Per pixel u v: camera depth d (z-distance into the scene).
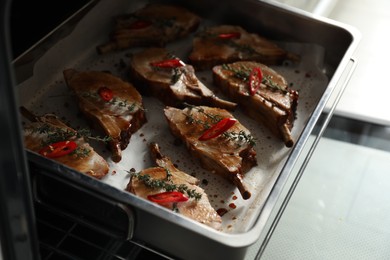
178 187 0.59
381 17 1.04
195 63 0.75
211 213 0.58
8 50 0.30
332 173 0.76
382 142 0.81
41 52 0.67
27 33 0.66
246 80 0.71
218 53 0.75
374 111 0.85
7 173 0.35
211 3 0.80
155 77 0.70
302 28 0.76
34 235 0.40
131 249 0.63
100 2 0.74
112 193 0.52
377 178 0.77
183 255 0.54
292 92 0.70
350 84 0.89
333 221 0.71
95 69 0.74
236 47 0.76
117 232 0.56
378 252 0.68
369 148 0.80
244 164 0.65
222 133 0.65
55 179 0.53
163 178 0.60
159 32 0.77
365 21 1.03
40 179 0.55
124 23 0.76
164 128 0.68
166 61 0.72
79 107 0.67
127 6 0.80
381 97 0.88
